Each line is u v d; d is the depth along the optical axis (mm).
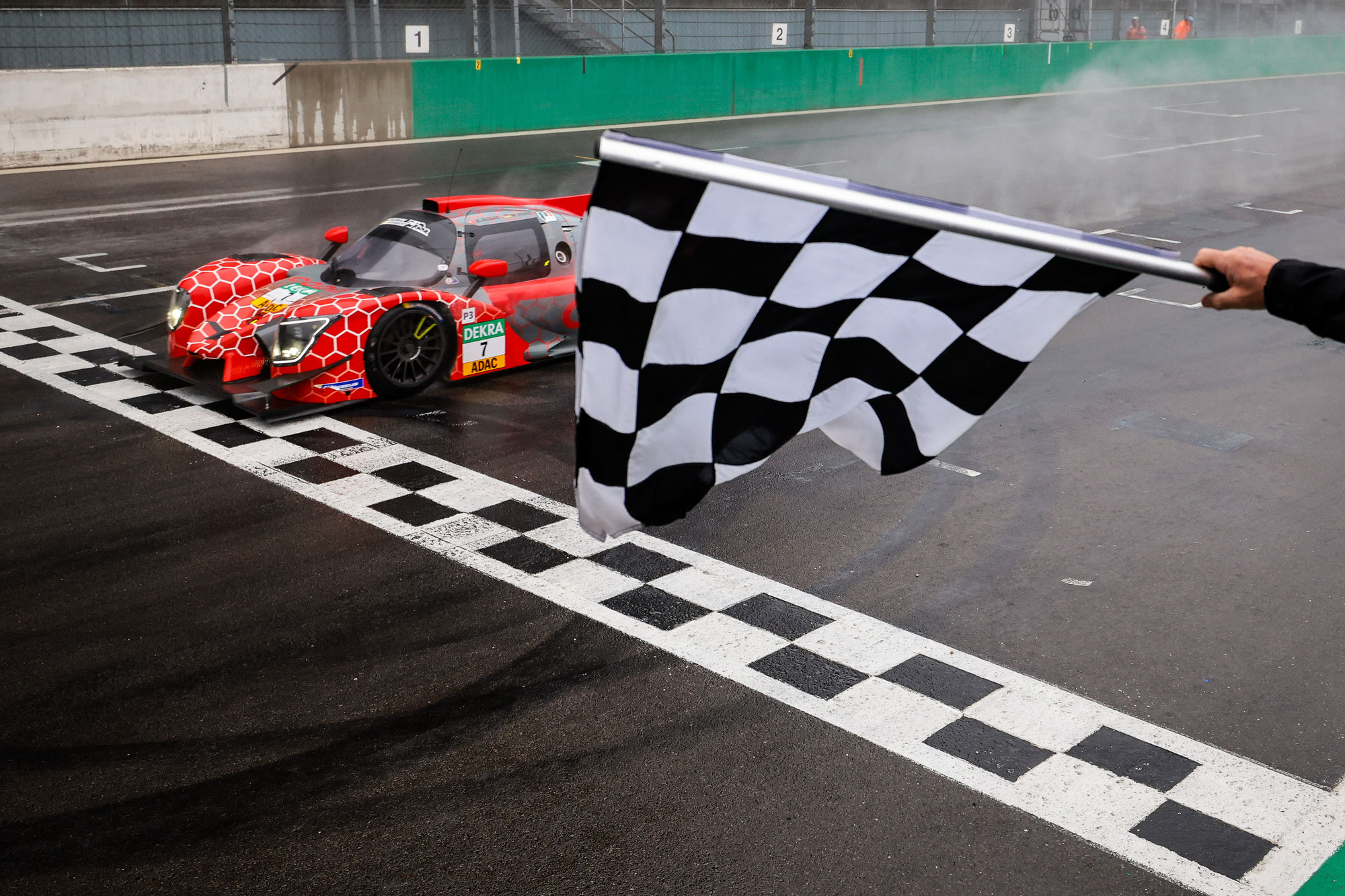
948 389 2131
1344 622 5297
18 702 4625
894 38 34438
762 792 4086
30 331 9609
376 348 7797
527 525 6219
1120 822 3934
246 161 18188
